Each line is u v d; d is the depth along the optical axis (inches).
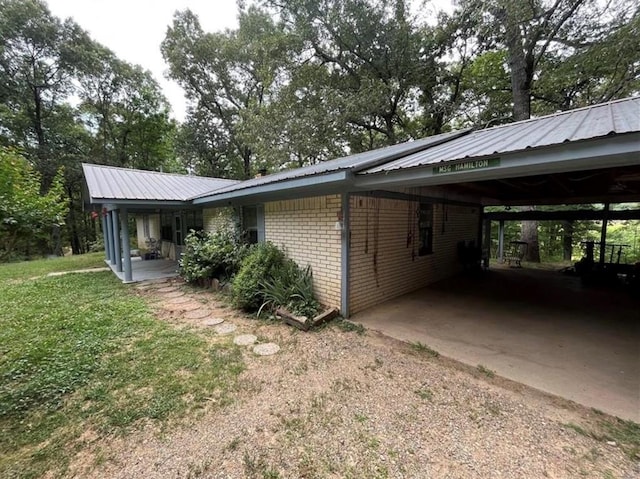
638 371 121.0
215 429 87.7
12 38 627.5
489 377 116.3
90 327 167.9
